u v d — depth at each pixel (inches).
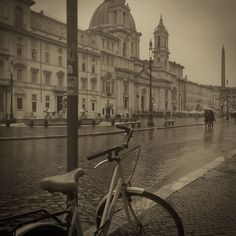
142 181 315.6
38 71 2593.5
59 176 115.8
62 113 2411.4
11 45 2364.7
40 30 2623.0
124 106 3833.7
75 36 203.8
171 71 5324.8
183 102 5516.7
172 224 131.0
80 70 3021.7
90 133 1023.6
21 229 104.3
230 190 270.2
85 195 263.0
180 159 459.2
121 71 3705.7
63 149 607.8
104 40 3432.6
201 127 1503.4
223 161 424.8
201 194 257.1
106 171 367.2
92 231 178.1
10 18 2367.1
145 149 582.9
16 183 307.9
